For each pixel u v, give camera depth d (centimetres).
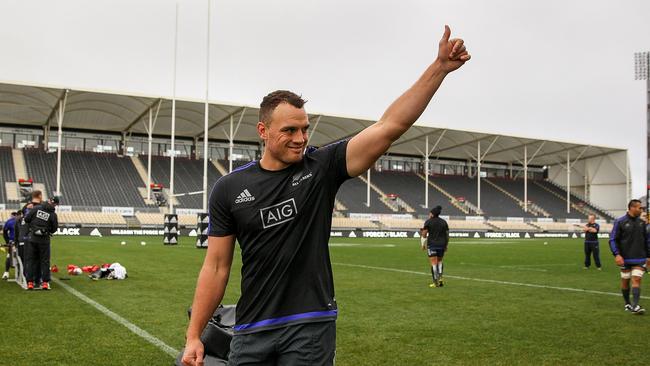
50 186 5169
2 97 4628
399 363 638
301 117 262
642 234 986
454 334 797
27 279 1225
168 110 5100
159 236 4566
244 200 268
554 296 1209
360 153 263
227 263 287
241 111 5106
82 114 5225
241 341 272
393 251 2931
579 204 7419
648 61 4309
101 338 749
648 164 3950
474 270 1869
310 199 267
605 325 870
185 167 6109
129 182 5575
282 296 264
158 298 1109
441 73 244
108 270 1448
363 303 1094
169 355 662
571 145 6781
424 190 6938
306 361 259
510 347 718
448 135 6216
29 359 640
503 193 7331
